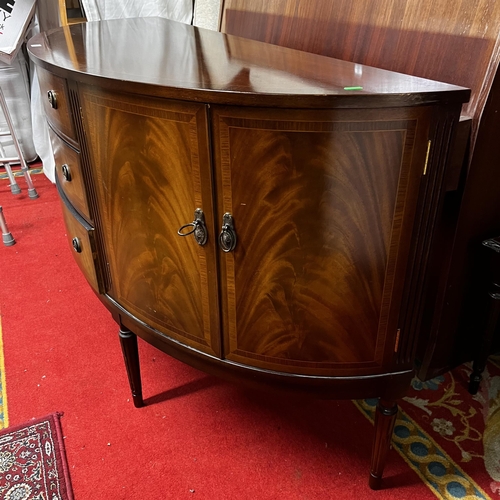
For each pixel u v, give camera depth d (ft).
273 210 2.48
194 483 3.47
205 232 2.67
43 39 4.19
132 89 2.52
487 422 3.95
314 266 2.59
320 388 2.95
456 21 3.06
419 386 4.34
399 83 2.43
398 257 2.55
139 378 4.01
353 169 2.33
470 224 3.50
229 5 5.62
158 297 3.19
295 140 2.29
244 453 3.70
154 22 5.79
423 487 3.42
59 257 6.43
